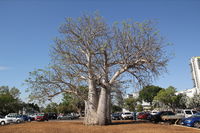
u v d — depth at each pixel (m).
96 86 21.75
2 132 14.59
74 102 27.58
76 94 20.91
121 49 20.20
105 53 20.50
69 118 47.81
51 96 20.06
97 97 21.09
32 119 42.28
